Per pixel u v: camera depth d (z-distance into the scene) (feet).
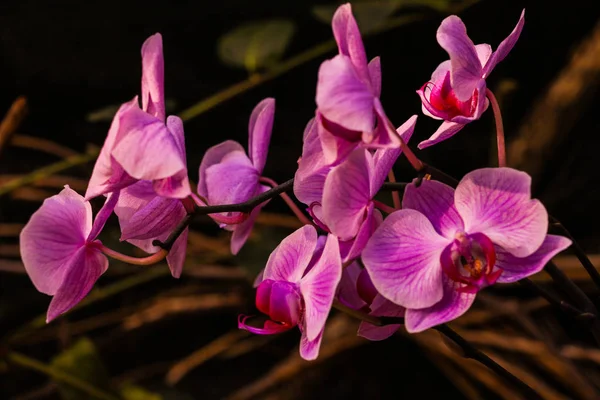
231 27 6.52
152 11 6.48
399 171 6.50
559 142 6.09
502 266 3.26
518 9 6.39
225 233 6.29
